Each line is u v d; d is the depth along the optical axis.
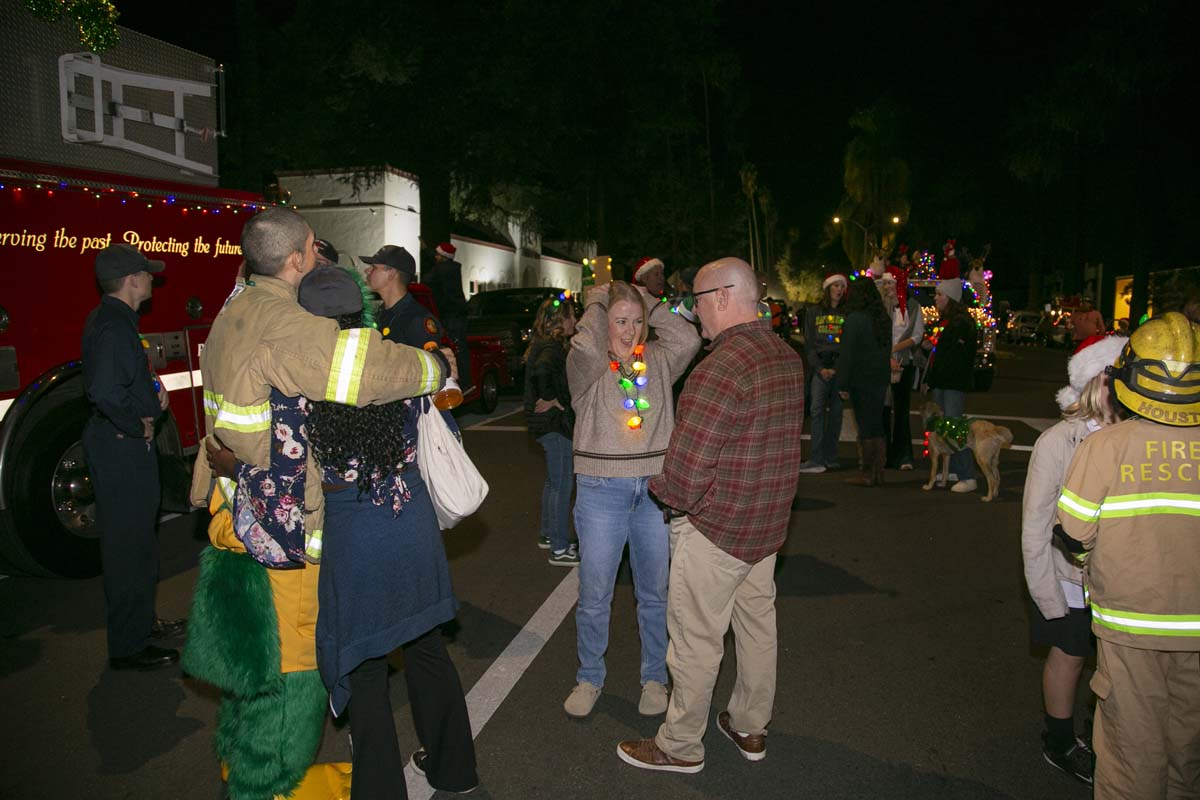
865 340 8.43
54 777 3.61
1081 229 36.16
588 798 3.44
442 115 19.83
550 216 34.03
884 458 8.78
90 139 6.59
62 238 5.94
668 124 29.98
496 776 3.59
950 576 6.04
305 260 3.08
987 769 3.64
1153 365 2.66
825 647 4.87
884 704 4.21
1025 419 12.88
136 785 3.55
